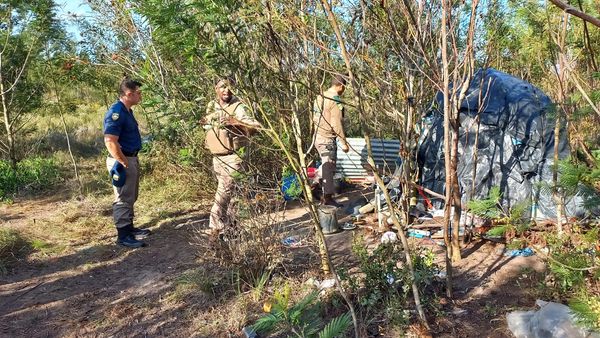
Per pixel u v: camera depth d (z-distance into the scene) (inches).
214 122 145.6
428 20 133.0
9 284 177.6
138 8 100.3
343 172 292.0
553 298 133.6
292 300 143.4
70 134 481.4
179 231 224.4
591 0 113.0
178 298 157.4
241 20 107.5
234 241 158.9
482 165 201.3
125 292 166.2
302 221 222.7
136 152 209.5
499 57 212.5
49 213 263.1
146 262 190.9
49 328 145.9
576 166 80.4
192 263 184.1
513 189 194.4
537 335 116.0
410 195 197.6
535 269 153.3
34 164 343.3
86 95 625.0
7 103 357.4
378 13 137.9
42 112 438.6
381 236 190.1
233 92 118.3
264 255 158.9
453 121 153.9
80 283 175.9
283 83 126.7
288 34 124.3
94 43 280.5
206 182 265.3
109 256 199.3
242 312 143.9
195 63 131.1
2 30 341.7
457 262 165.9
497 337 122.5
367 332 127.5
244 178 150.5
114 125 196.7
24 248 209.3
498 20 152.2
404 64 155.5
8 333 143.8
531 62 187.9
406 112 165.0
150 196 279.7
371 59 144.4
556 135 149.4
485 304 138.0
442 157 211.3
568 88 137.8
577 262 108.3
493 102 202.8
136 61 229.0
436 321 130.7
